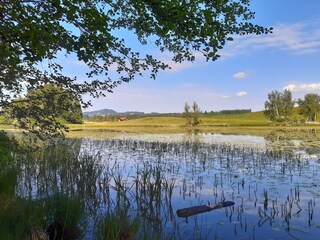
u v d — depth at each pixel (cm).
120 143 3073
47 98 786
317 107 11669
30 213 692
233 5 639
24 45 586
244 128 8388
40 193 945
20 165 1277
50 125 805
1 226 617
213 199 1037
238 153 2248
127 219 710
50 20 609
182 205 973
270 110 12162
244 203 991
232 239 715
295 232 755
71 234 710
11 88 767
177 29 624
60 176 1198
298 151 2381
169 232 744
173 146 2798
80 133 5647
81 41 620
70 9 570
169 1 593
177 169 1614
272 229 770
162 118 13300
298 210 919
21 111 775
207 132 6084
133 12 712
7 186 934
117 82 787
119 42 723
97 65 755
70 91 780
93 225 777
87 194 1015
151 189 977
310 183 1280
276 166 1706
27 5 577
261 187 1207
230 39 639
